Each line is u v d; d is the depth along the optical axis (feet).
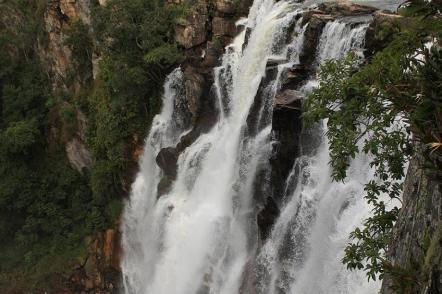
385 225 38.83
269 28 84.99
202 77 98.73
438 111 20.94
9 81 153.69
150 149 111.55
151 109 113.50
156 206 101.04
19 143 133.59
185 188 96.22
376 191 40.63
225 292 81.30
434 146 20.66
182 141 99.40
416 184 30.53
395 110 26.94
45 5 145.69
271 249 69.92
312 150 65.57
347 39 66.95
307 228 62.69
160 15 107.86
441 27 23.76
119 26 105.19
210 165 91.91
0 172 135.23
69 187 136.15
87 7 130.72
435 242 23.43
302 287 62.39
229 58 97.55
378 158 38.42
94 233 122.42
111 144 116.26
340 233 55.93
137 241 111.96
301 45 76.79
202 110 100.07
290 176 68.49
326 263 57.82
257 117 79.30
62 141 141.59
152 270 103.14
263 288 70.49
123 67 110.22
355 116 33.06
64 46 140.56
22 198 133.18
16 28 155.53
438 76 20.99
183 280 91.40
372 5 84.94
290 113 65.92
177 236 93.40
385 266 24.84
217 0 104.22
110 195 121.39
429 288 22.49
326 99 35.22
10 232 135.74
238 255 80.79
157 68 108.99
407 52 26.86
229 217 84.23
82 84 137.59
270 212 71.51
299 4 90.99
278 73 75.61
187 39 104.27
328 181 61.31
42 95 149.59
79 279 122.42
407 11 24.93
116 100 113.50
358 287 51.11
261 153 75.92
